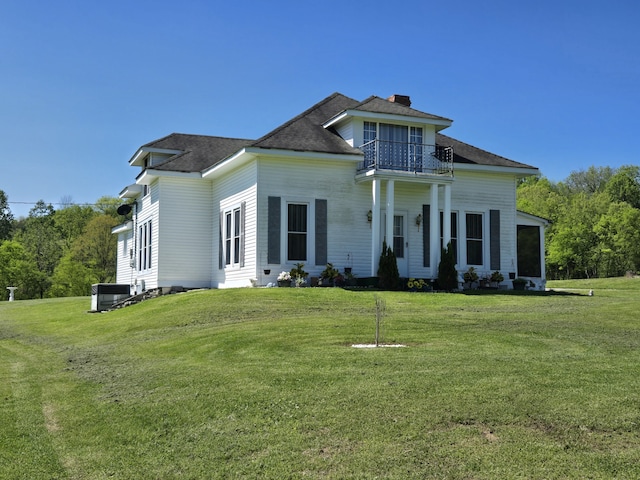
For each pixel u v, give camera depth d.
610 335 11.17
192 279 24.55
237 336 11.89
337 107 25.22
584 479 5.28
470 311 15.59
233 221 22.94
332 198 22.05
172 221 24.41
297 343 10.88
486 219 24.83
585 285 36.88
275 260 21.14
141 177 24.73
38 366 12.09
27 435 7.42
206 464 6.07
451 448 5.91
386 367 8.57
